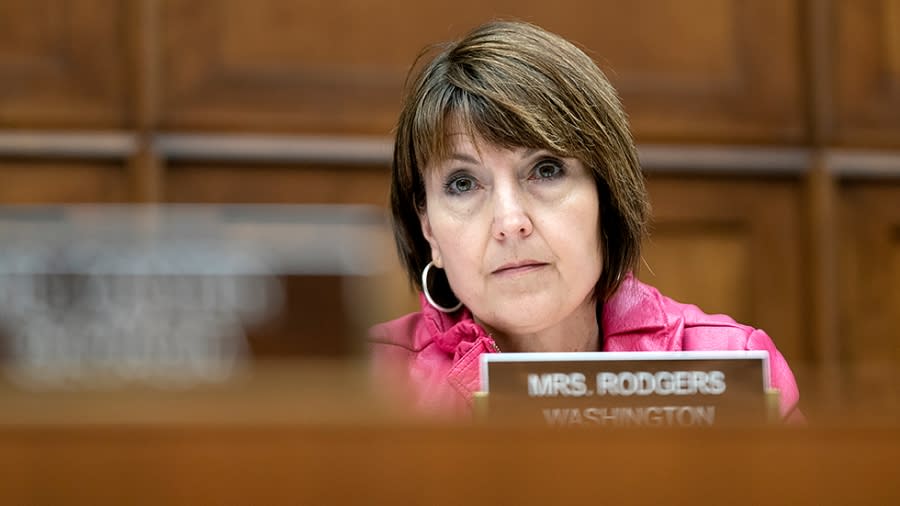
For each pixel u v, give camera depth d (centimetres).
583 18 730
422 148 324
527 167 318
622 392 225
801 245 751
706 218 739
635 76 734
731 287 740
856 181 755
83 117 693
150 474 141
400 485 144
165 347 165
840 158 751
